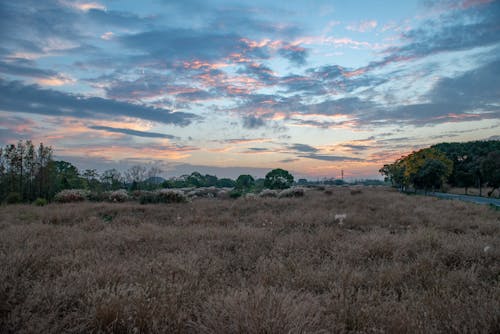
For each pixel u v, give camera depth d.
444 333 2.88
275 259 5.21
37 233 7.62
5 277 3.65
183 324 3.01
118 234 7.39
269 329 2.61
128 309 3.05
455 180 62.38
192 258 5.27
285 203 17.80
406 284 4.27
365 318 3.16
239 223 10.08
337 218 10.17
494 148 70.69
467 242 6.39
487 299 3.50
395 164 58.94
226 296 3.41
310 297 3.45
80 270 4.25
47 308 3.13
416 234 7.19
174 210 14.66
